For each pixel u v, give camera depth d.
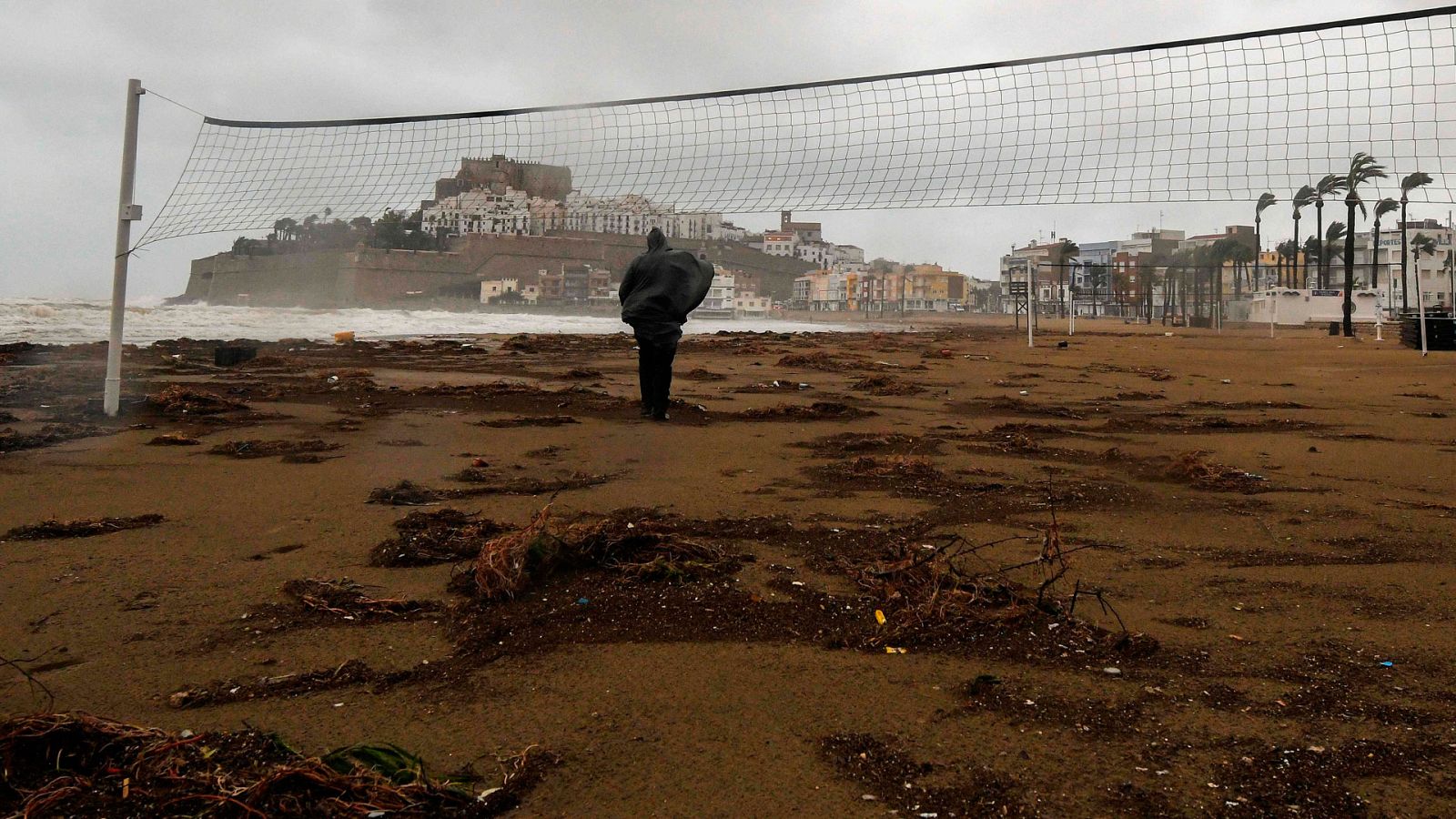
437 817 2.12
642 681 2.94
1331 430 9.86
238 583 3.92
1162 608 3.73
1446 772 2.37
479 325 49.69
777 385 14.47
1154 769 2.39
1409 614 3.65
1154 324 79.62
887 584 3.88
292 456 7.16
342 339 24.75
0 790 2.19
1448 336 27.84
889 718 2.68
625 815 2.16
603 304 113.50
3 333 25.62
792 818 2.15
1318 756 2.46
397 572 4.10
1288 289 71.38
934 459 7.59
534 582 3.83
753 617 3.52
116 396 9.27
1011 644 3.28
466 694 2.83
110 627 3.38
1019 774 2.36
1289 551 4.68
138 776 2.23
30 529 4.72
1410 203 10.08
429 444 7.94
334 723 2.62
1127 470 7.20
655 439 8.48
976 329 60.53
